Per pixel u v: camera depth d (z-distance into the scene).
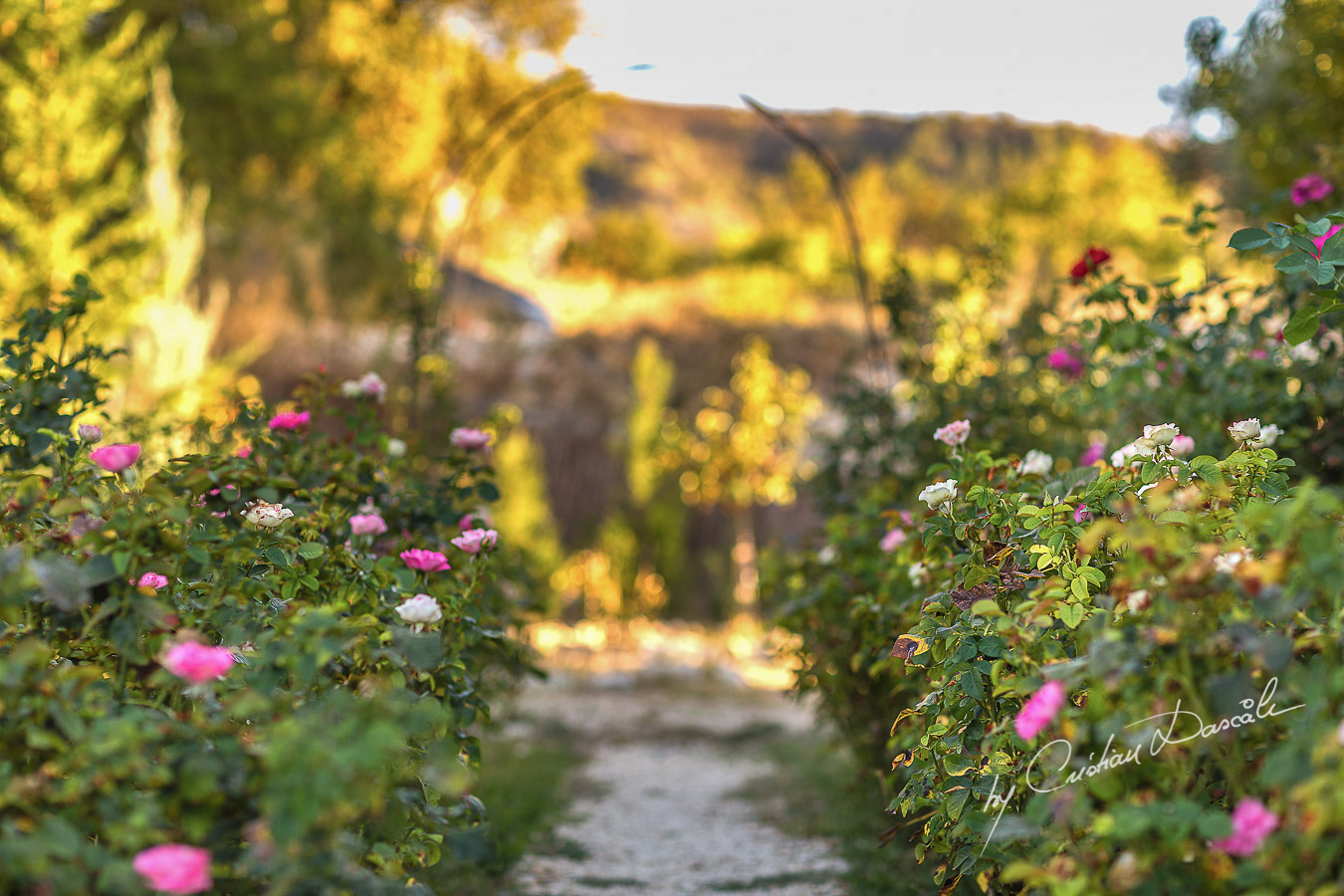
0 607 1.83
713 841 4.23
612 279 29.52
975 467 3.14
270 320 15.96
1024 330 5.30
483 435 3.88
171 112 9.20
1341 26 5.53
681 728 7.24
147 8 13.27
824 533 4.68
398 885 1.80
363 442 3.80
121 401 7.03
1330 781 1.37
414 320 5.90
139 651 2.02
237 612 2.27
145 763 1.69
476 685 3.02
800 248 24.69
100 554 1.98
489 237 25.05
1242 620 1.73
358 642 2.17
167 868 1.52
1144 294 3.82
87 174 8.48
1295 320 2.48
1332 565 1.59
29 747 1.79
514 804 4.47
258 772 1.73
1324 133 5.77
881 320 17.88
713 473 11.52
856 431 5.37
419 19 19.00
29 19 8.43
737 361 16.06
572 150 22.42
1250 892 1.52
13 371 3.09
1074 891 1.60
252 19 14.04
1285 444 3.39
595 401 15.89
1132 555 1.82
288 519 2.56
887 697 3.95
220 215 14.55
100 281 7.86
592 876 3.62
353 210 15.59
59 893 1.52
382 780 1.82
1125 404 3.92
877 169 37.97
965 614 2.34
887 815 3.98
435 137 19.50
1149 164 24.78
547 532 12.14
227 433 3.65
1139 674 1.71
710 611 13.27
